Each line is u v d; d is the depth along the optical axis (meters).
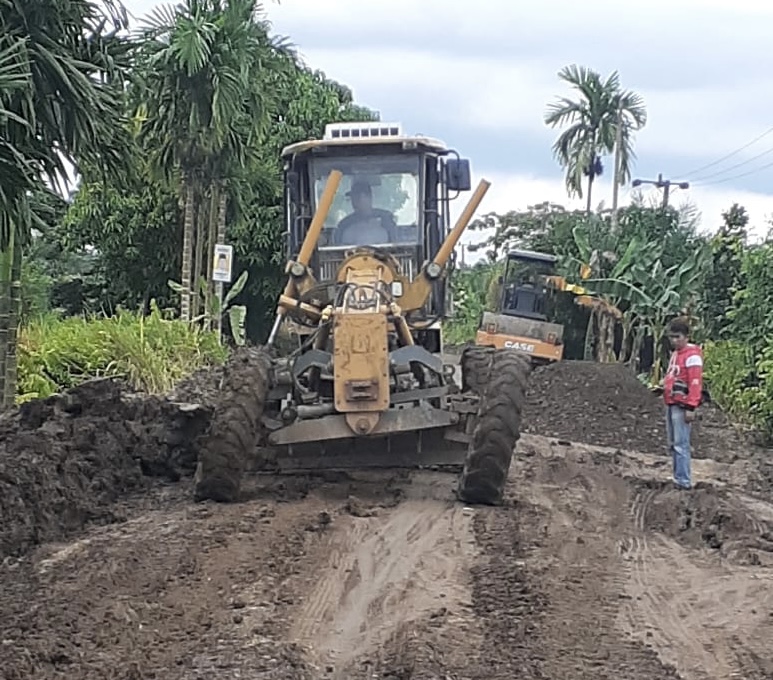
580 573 8.36
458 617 7.09
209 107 20.86
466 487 10.48
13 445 10.61
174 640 6.53
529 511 10.45
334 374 10.30
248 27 20.98
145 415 12.48
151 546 8.62
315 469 11.29
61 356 17.55
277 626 6.86
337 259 12.21
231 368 10.70
